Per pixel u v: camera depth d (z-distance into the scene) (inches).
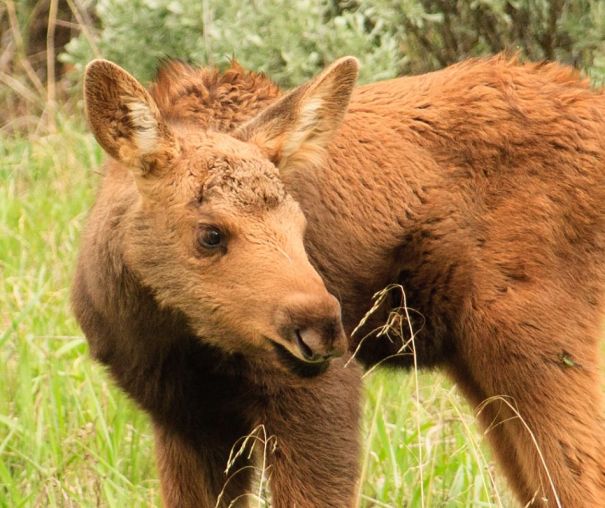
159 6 884.0
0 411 625.9
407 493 590.9
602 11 863.7
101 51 913.5
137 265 503.5
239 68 564.4
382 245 563.5
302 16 855.7
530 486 583.8
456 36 902.4
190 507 566.6
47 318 686.5
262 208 481.7
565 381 562.9
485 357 566.9
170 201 490.3
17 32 1059.9
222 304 481.1
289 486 527.2
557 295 565.6
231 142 500.1
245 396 527.5
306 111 514.3
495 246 564.7
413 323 569.6
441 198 566.6
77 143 916.0
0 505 563.2
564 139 575.5
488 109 577.0
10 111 1044.5
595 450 561.9
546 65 598.5
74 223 786.2
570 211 570.9
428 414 640.4
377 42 911.7
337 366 527.2
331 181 557.9
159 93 561.0
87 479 591.8
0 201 824.3
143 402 546.6
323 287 468.1
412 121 577.0
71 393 633.0
